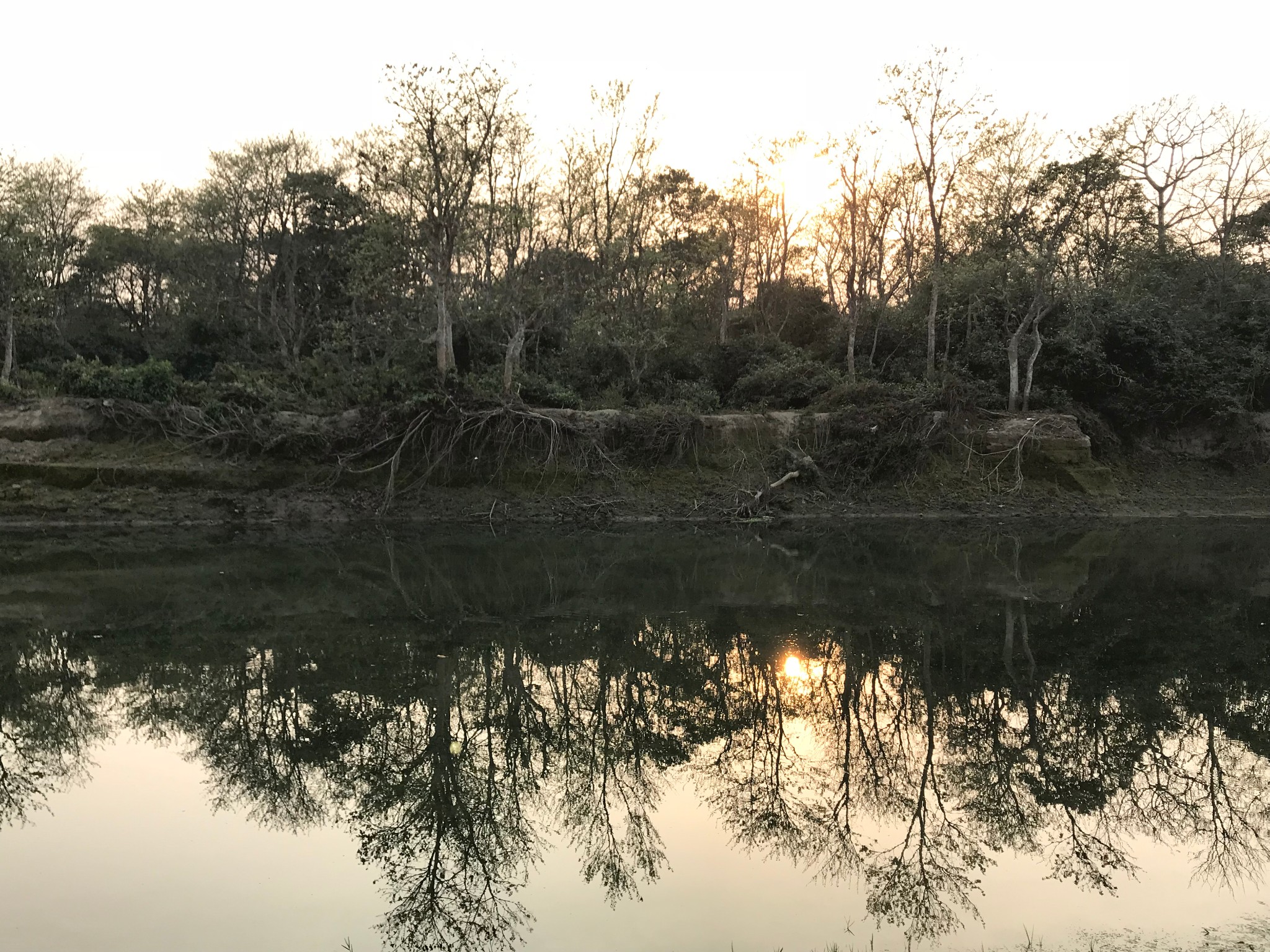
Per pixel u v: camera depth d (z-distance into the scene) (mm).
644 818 7801
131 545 23844
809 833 7395
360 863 6906
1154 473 34375
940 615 15828
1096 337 34750
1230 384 34719
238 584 18766
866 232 43656
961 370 36156
